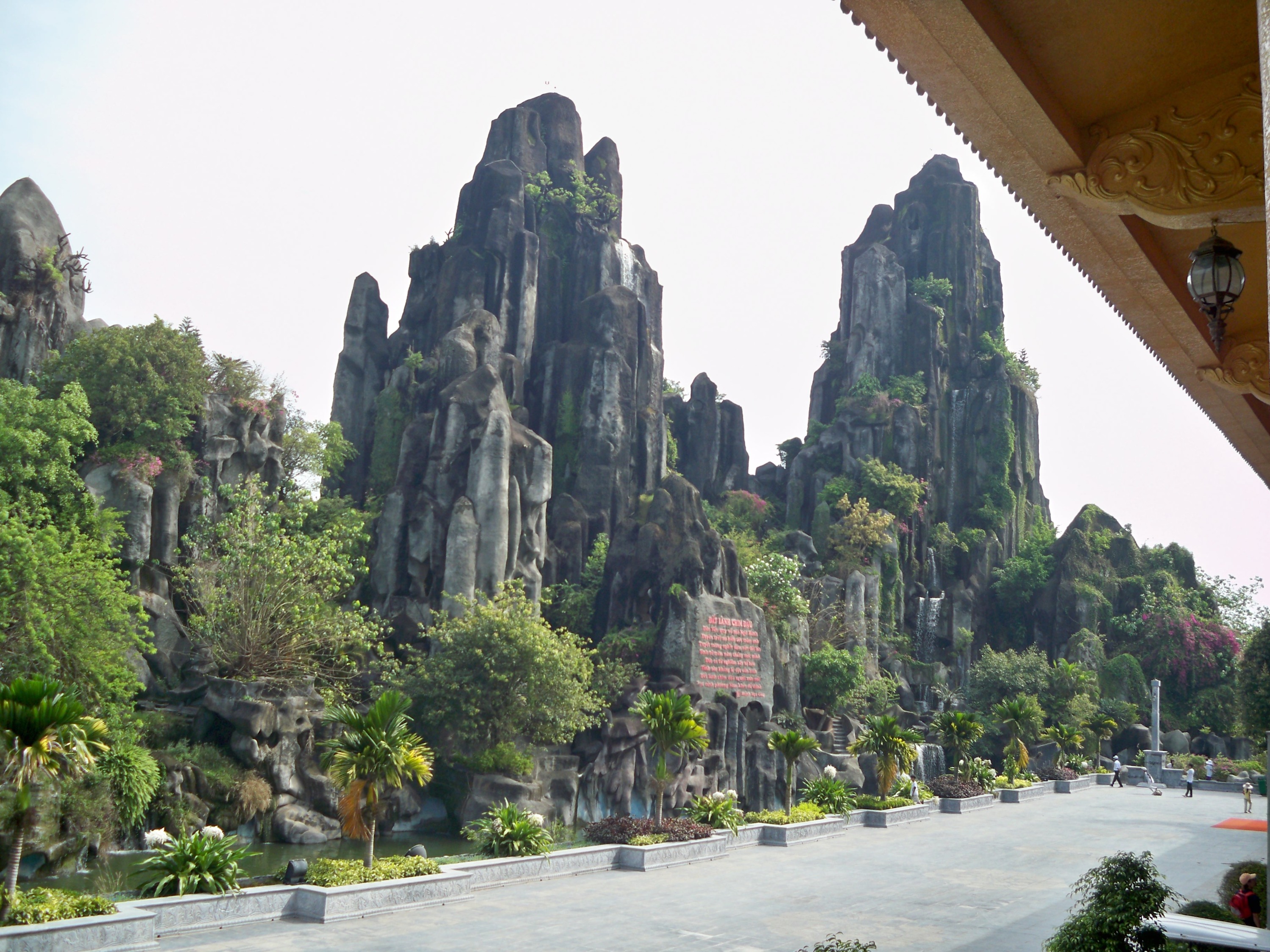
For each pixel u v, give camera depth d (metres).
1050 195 8.67
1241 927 13.11
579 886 21.72
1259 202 7.33
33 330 49.66
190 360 46.84
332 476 60.69
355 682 44.12
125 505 41.44
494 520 51.44
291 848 34.09
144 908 15.90
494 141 79.50
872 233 107.19
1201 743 73.81
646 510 62.03
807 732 55.12
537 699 41.06
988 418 92.56
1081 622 81.94
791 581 60.62
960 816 39.38
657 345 79.44
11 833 24.16
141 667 38.62
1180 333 11.48
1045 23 7.03
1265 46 3.28
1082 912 13.31
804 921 18.30
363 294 68.69
